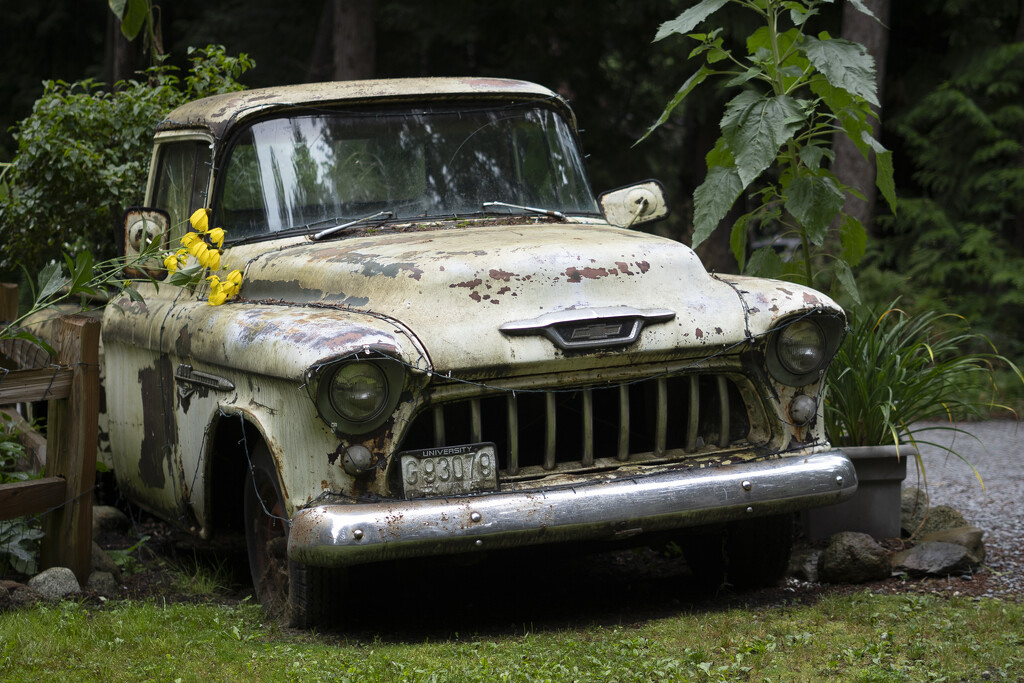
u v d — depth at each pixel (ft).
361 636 16.11
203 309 17.94
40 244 28.07
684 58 56.95
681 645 15.12
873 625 15.81
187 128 20.71
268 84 69.31
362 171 19.39
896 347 21.58
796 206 20.25
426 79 20.89
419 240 17.16
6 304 24.64
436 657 14.44
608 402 17.37
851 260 22.12
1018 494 27.66
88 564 18.47
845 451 20.07
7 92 71.87
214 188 19.30
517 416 15.88
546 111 21.18
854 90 19.08
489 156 20.16
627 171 66.49
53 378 18.04
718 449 16.62
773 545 18.20
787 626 15.89
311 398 14.26
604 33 64.49
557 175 20.79
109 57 56.90
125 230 19.08
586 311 15.56
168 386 18.89
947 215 59.57
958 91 56.85
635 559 21.40
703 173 64.75
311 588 15.85
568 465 15.81
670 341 15.83
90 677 13.34
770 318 16.39
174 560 21.50
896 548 20.24
